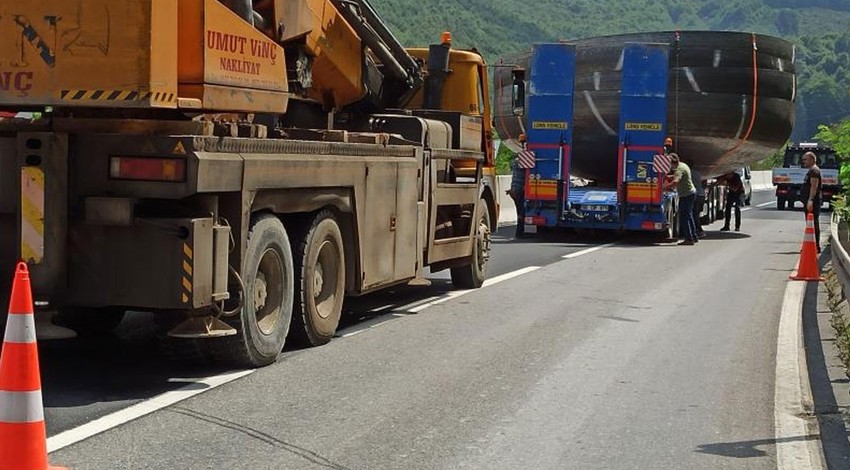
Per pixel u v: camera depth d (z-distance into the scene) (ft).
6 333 18.33
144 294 25.81
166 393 25.67
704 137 85.56
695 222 86.69
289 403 25.18
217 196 26.71
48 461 19.86
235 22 28.19
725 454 22.36
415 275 39.50
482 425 23.95
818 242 76.07
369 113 44.19
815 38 569.23
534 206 80.69
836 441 23.53
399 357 31.22
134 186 25.49
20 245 25.29
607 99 83.97
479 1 494.18
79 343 31.86
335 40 39.47
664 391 28.02
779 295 48.57
